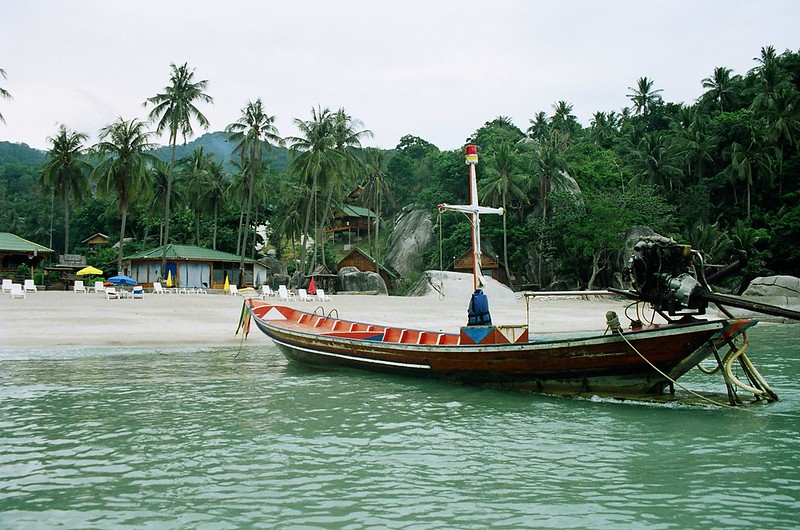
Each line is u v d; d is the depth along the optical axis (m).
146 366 15.96
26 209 83.38
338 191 55.38
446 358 12.81
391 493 6.57
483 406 11.09
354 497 6.45
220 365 16.39
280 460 7.75
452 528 5.66
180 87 47.12
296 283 52.09
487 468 7.45
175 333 22.91
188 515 5.95
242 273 51.03
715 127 57.16
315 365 15.84
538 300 42.47
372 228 81.31
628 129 74.50
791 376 14.30
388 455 7.98
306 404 11.25
